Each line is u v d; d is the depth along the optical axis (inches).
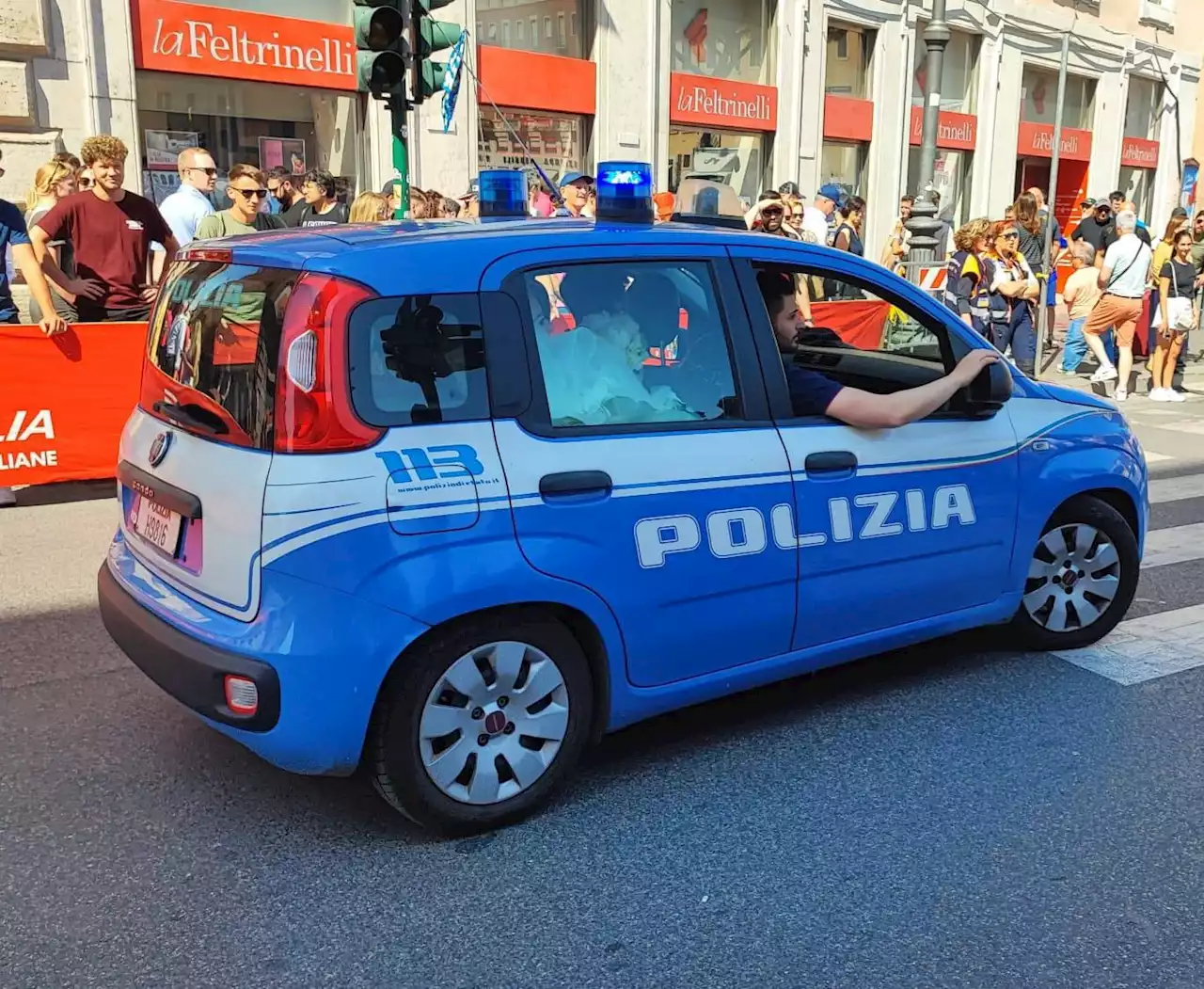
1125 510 187.2
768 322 144.3
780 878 120.1
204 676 115.8
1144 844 127.3
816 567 145.6
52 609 200.7
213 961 106.0
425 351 117.9
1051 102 899.4
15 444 259.8
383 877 119.8
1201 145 1067.9
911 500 153.9
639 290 134.1
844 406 146.0
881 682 172.9
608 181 142.9
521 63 535.8
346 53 475.8
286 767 118.1
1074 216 895.1
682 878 120.1
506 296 123.5
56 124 399.2
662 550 131.6
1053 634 182.7
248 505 113.5
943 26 430.9
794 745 151.3
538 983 103.5
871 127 728.3
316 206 363.6
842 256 154.7
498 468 120.3
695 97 619.8
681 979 104.1
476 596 118.9
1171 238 467.5
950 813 133.6
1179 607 209.5
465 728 124.2
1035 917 113.4
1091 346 484.7
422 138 501.4
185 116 439.5
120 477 143.5
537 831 129.3
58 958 106.0
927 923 112.4
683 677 138.5
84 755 146.5
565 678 129.8
